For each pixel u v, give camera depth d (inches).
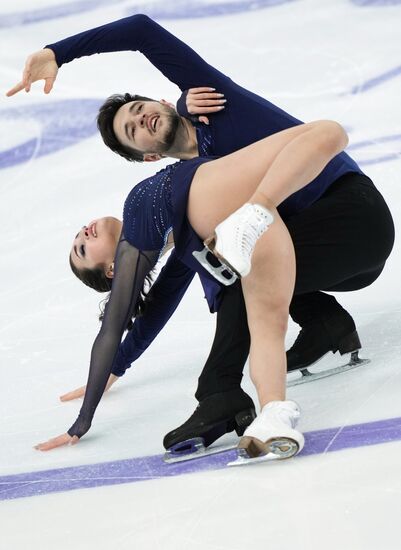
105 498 261.7
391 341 339.6
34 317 425.7
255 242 262.4
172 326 402.0
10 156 585.0
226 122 332.2
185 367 360.8
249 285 281.0
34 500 269.3
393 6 680.4
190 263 293.9
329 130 279.0
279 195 269.6
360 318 368.2
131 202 294.7
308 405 299.6
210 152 333.7
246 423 283.6
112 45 335.6
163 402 332.8
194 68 336.5
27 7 742.5
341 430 274.4
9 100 637.9
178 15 717.9
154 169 553.9
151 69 661.3
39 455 304.2
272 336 277.3
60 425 326.0
